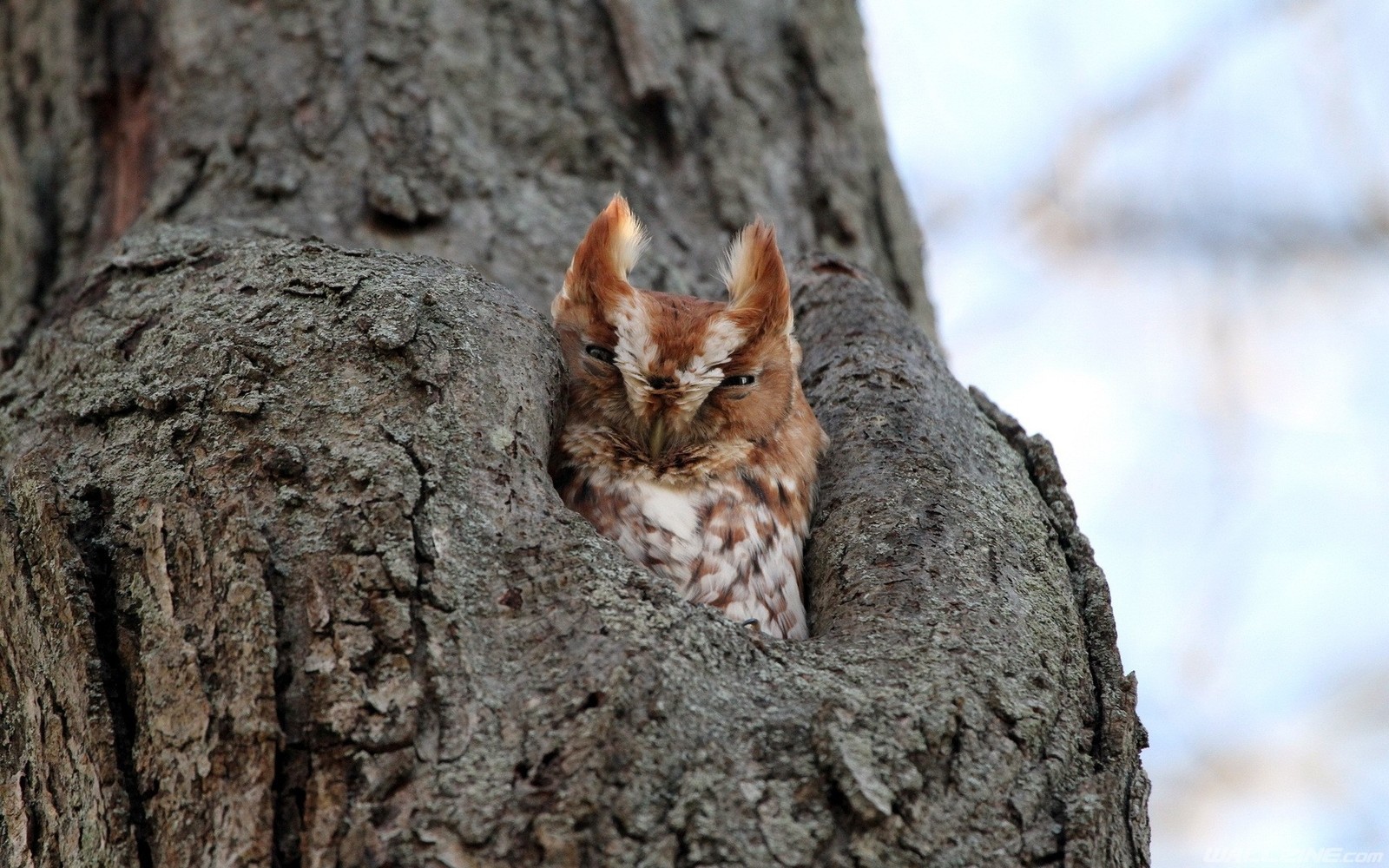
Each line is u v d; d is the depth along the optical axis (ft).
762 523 30.17
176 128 37.19
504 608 21.33
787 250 37.06
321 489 22.39
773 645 21.89
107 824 20.31
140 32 39.75
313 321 24.88
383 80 37.42
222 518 22.16
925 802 20.12
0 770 23.12
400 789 19.56
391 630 20.72
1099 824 20.65
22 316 33.81
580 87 38.70
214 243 29.81
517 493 22.97
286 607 21.17
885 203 40.52
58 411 26.30
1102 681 23.79
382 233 34.55
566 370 27.81
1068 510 28.35
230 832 19.61
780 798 19.60
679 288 35.22
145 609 21.77
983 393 32.53
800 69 41.55
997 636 23.15
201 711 20.49
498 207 35.63
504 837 18.92
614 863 18.76
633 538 30.01
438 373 24.00
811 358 33.17
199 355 24.98
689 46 40.19
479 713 20.08
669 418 30.01
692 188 38.01
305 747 20.06
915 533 25.80
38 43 41.09
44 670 22.21
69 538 22.50
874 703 20.97
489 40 38.96
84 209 37.14
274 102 37.19
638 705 19.98
